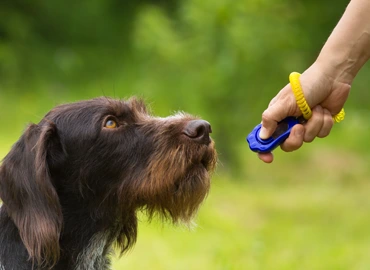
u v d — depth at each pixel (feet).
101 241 15.53
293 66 42.45
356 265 25.11
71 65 59.82
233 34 40.65
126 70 57.88
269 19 41.34
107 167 15.15
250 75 41.55
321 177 43.50
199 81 41.65
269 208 35.40
